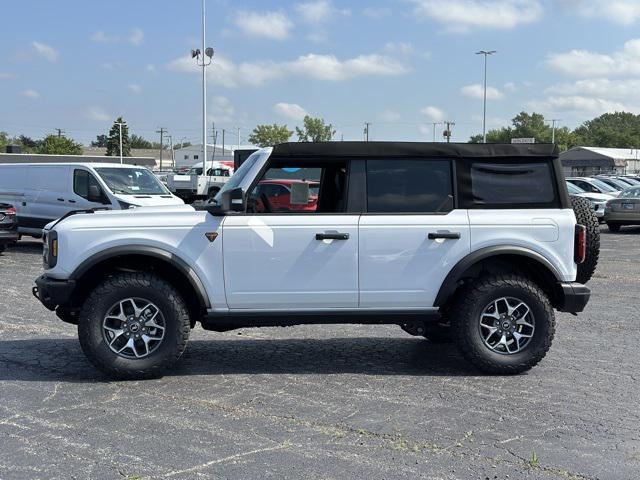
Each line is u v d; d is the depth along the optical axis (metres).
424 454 4.41
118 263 6.15
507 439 4.67
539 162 6.21
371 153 6.10
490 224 6.09
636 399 5.56
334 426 4.90
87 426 4.88
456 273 6.04
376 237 6.02
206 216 5.98
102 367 5.88
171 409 5.25
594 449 4.51
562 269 6.17
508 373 6.20
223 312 6.01
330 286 6.02
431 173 6.16
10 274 12.51
